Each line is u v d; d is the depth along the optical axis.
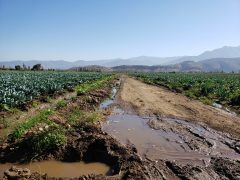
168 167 11.61
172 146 14.46
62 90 32.72
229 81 55.62
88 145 13.29
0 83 33.16
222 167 11.52
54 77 51.47
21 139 13.70
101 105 28.28
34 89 28.52
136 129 18.08
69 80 45.50
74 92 34.16
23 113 20.09
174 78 71.75
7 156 12.43
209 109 25.59
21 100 22.91
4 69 117.50
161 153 13.34
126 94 37.16
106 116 22.14
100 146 13.35
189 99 32.75
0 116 18.19
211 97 34.31
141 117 22.06
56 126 14.91
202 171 11.14
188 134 16.86
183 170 11.15
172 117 21.95
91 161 12.57
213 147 14.30
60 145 13.00
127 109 25.53
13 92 23.83
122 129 18.03
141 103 29.12
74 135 14.90
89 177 10.48
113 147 13.32
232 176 10.67
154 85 56.31
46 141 12.77
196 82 52.50
